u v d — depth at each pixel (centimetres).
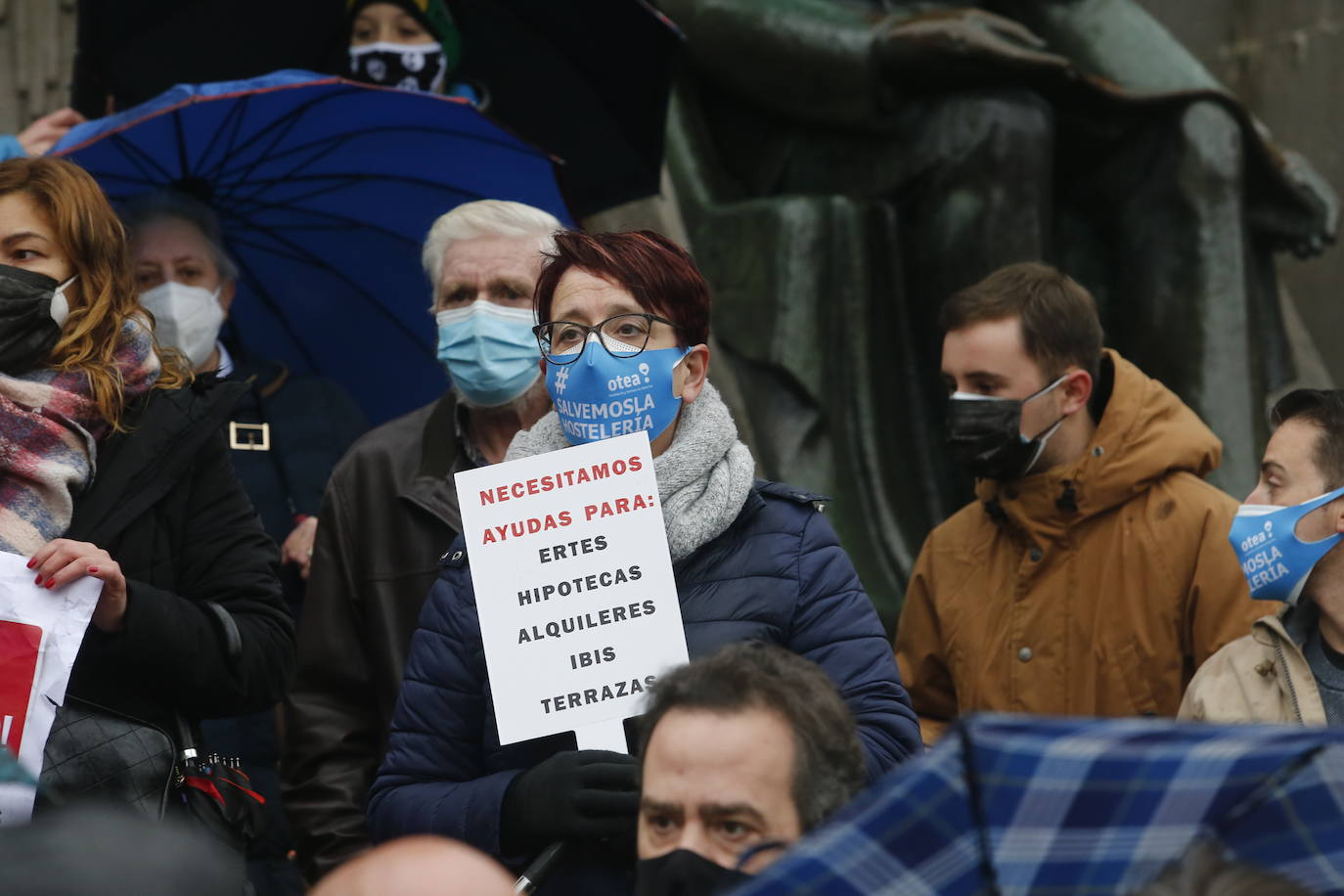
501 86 1567
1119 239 2039
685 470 881
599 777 802
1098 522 1205
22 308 892
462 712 889
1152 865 502
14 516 863
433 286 1160
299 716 1130
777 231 1944
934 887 501
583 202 1556
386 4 1488
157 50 1479
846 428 1942
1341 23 2614
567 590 840
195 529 943
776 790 676
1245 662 1046
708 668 699
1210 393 1970
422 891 509
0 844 430
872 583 1858
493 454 1158
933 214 1952
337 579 1141
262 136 1350
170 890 423
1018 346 1205
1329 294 2608
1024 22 2145
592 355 890
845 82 1952
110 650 867
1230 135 2014
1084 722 480
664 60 1501
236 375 1381
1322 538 1014
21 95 1869
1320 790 524
